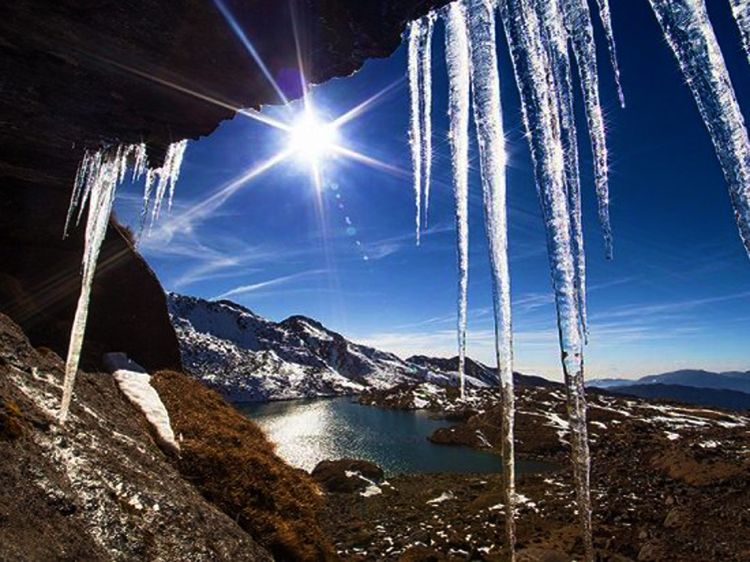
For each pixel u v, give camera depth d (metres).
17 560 3.00
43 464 4.72
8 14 7.48
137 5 7.55
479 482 29.42
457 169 5.65
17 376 6.44
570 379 3.75
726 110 2.83
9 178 12.49
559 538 17.38
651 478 26.45
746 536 15.25
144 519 5.37
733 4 2.69
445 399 98.25
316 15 7.75
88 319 14.51
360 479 29.50
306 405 102.62
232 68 8.78
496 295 4.47
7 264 13.12
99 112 9.49
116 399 10.27
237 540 7.24
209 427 11.45
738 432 40.78
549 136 4.26
